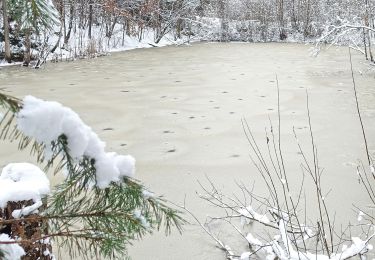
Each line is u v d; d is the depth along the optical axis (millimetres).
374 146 6965
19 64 17078
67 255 3156
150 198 1395
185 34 31047
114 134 7930
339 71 14891
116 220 1390
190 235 4250
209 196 5211
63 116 1122
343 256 3000
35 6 1125
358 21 15523
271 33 31391
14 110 1075
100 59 19375
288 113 9266
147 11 26203
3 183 2010
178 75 14586
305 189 5363
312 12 30234
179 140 7512
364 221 4480
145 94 11438
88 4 22453
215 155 6719
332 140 7324
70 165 1196
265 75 14383
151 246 4059
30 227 1648
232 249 3988
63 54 19422
